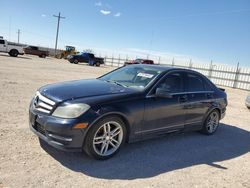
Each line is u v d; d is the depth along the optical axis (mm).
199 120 6066
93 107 4020
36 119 4172
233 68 29547
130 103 4457
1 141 4453
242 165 4840
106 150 4305
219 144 5930
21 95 8625
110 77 5758
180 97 5422
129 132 4551
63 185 3387
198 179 4039
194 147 5500
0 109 6488
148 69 5598
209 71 32562
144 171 4082
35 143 4559
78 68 28438
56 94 4246
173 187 3689
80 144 3947
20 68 18688
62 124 3824
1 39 32500
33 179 3426
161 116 5004
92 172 3842
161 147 5238
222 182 4039
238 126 7934
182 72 5750
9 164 3719
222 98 6676
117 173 3908
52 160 4031
